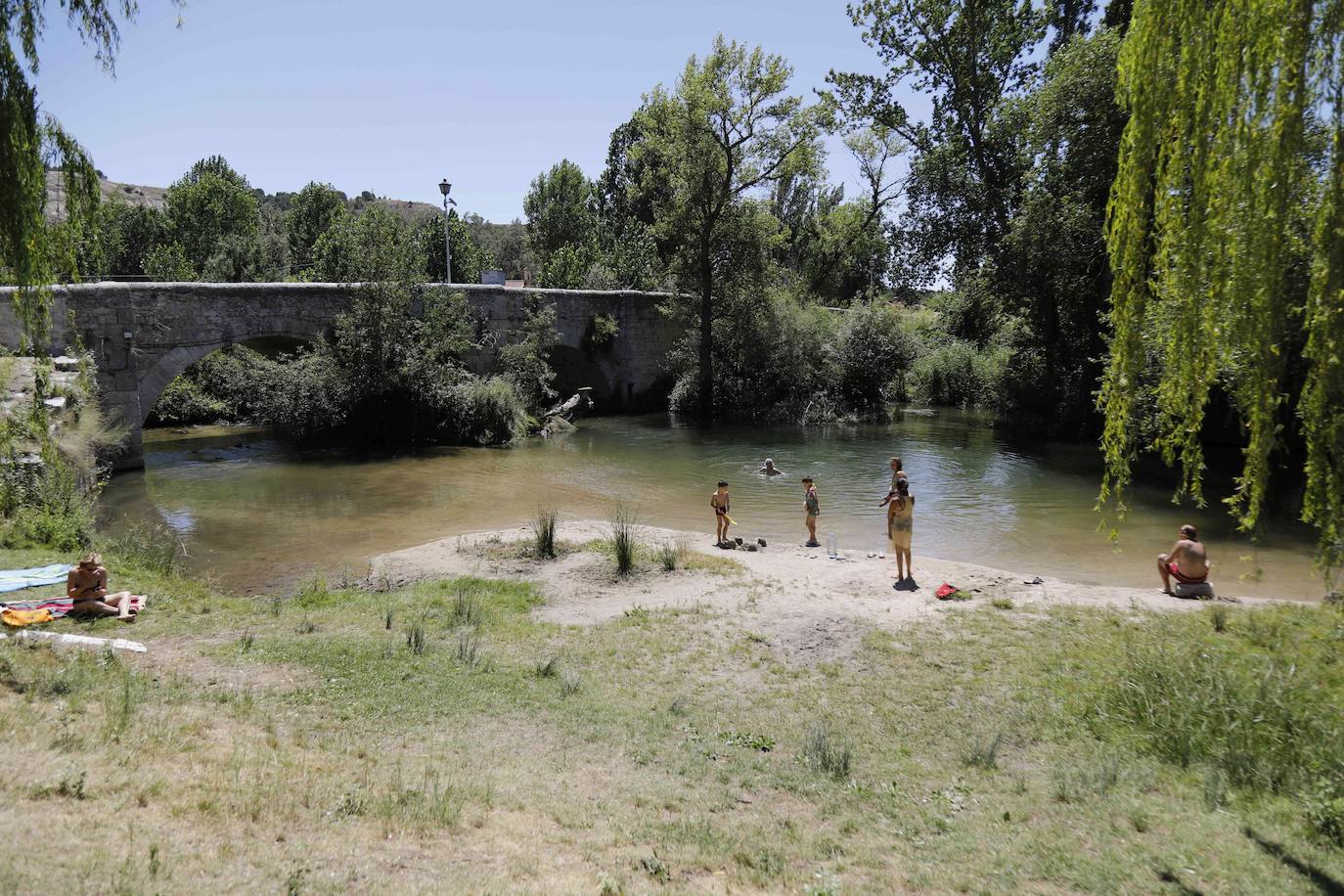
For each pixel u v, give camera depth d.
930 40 32.78
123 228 53.94
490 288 31.39
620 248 51.75
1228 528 16.39
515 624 10.55
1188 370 6.57
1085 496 19.58
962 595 11.58
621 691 8.45
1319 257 5.94
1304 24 5.83
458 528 16.52
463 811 5.43
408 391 27.23
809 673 9.00
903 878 4.97
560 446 27.41
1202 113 6.36
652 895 4.49
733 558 13.97
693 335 35.56
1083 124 25.12
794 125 32.44
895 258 39.62
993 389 35.38
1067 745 7.28
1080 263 25.59
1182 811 6.05
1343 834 5.64
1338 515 6.00
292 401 26.64
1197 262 6.42
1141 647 9.26
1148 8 6.79
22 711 5.94
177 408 32.56
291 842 4.62
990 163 33.22
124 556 12.62
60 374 18.75
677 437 29.44
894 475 12.60
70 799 4.62
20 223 8.04
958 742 7.31
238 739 6.25
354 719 7.08
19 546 11.88
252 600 11.48
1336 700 7.72
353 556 14.46
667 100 32.25
